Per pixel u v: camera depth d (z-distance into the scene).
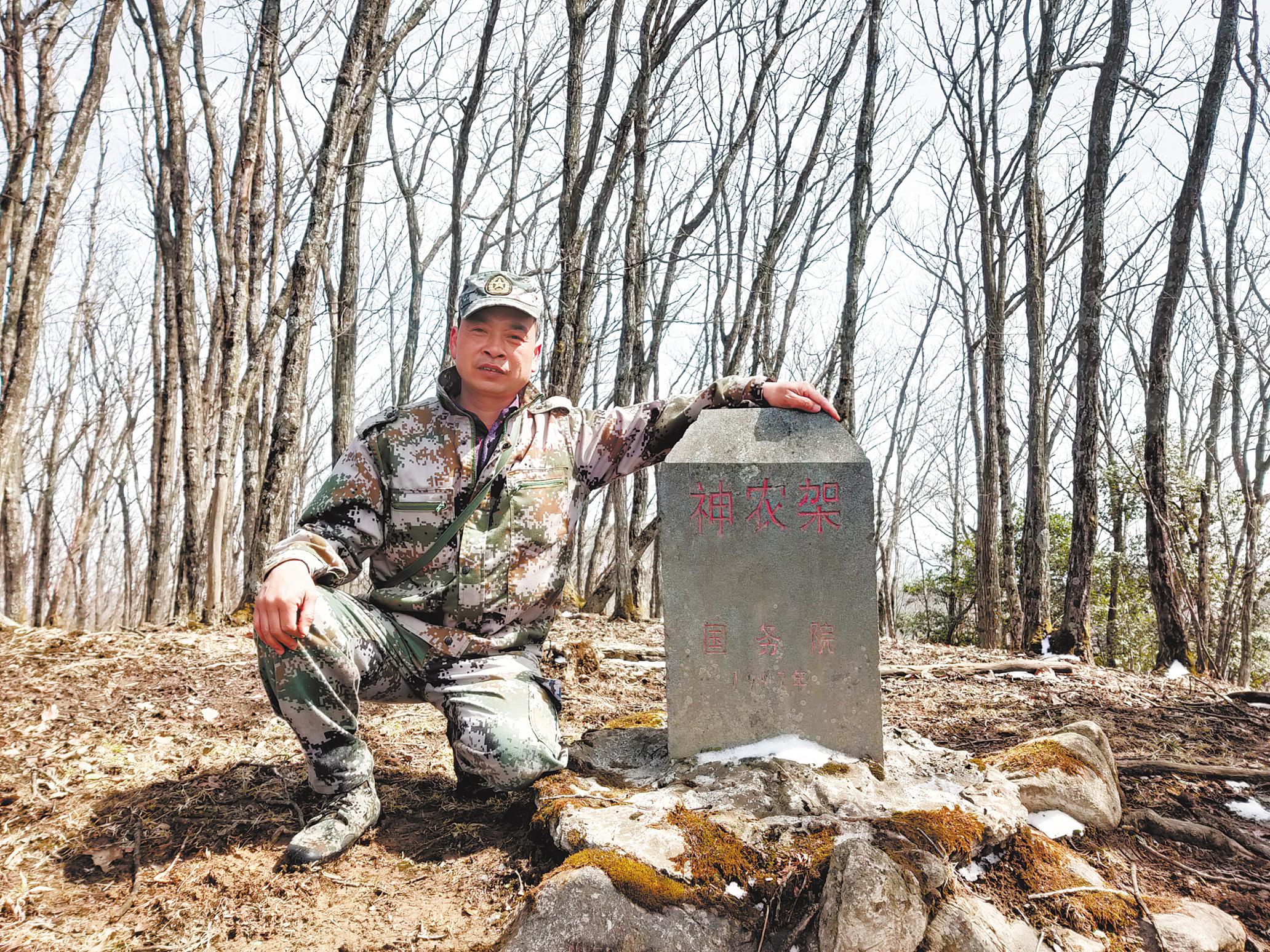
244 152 6.39
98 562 20.05
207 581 5.91
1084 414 6.13
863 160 6.19
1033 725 3.72
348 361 7.50
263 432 9.90
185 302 6.52
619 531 8.45
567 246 6.24
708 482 2.39
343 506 2.25
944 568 13.90
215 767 2.73
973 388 11.45
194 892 1.95
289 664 2.08
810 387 2.46
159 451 8.70
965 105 9.09
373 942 1.78
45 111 5.76
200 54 7.20
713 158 11.05
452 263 8.44
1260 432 10.73
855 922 1.69
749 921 1.77
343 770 2.19
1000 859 2.04
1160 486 5.83
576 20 6.11
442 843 2.21
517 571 2.32
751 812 2.04
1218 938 1.91
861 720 2.32
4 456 5.51
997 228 9.34
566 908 1.75
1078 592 6.06
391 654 2.27
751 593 2.37
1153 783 2.94
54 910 1.90
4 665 4.04
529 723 2.25
